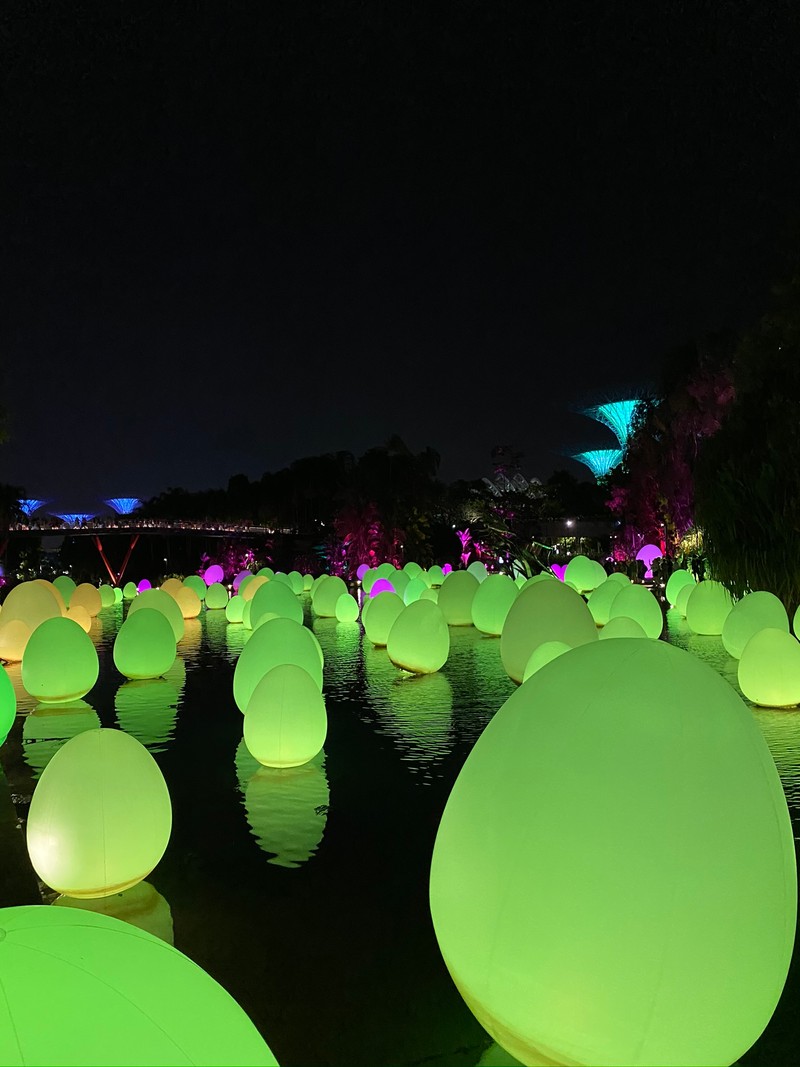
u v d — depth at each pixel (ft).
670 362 113.70
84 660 31.50
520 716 9.07
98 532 176.24
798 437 46.83
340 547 127.85
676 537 106.52
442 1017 10.50
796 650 27.86
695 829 7.88
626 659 9.04
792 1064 9.52
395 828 17.26
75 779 14.12
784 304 52.85
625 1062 7.76
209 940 12.57
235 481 239.09
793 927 8.45
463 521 131.85
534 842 8.07
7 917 5.56
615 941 7.63
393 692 32.17
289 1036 10.14
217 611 76.95
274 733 21.61
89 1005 4.92
